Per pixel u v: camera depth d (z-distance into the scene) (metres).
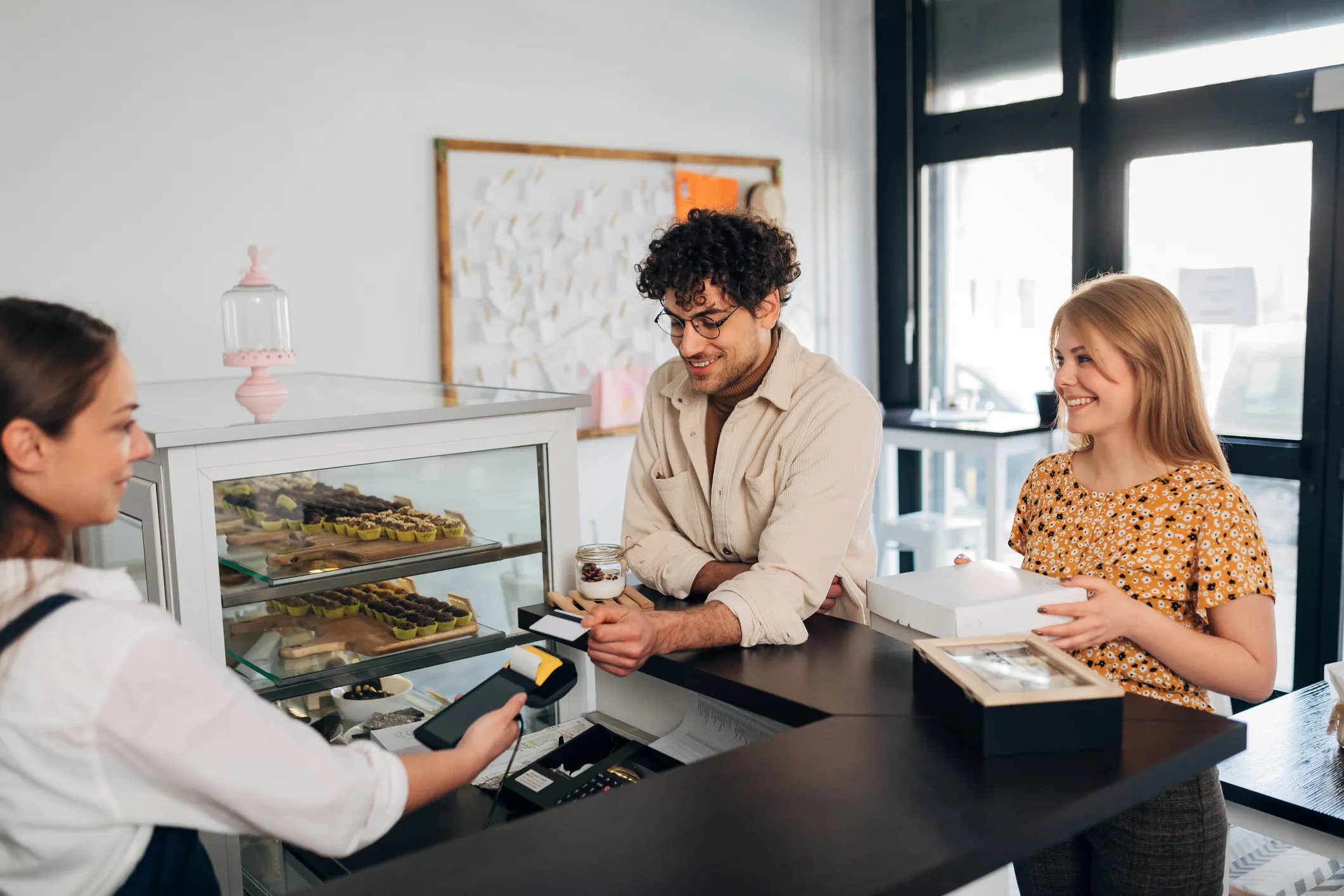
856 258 4.44
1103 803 1.02
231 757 0.91
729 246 1.62
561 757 1.56
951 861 0.90
